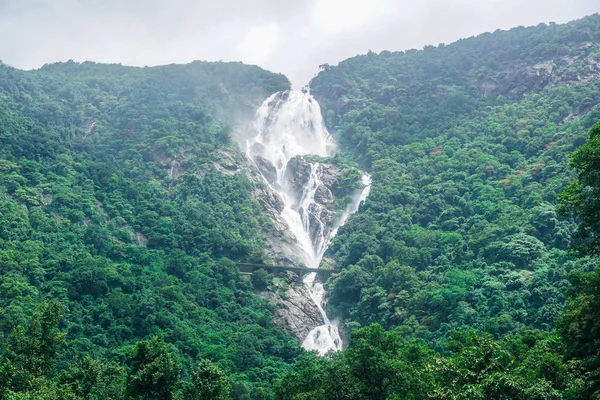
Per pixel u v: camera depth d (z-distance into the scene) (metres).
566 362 67.19
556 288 106.88
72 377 77.06
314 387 76.50
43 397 67.75
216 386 72.19
